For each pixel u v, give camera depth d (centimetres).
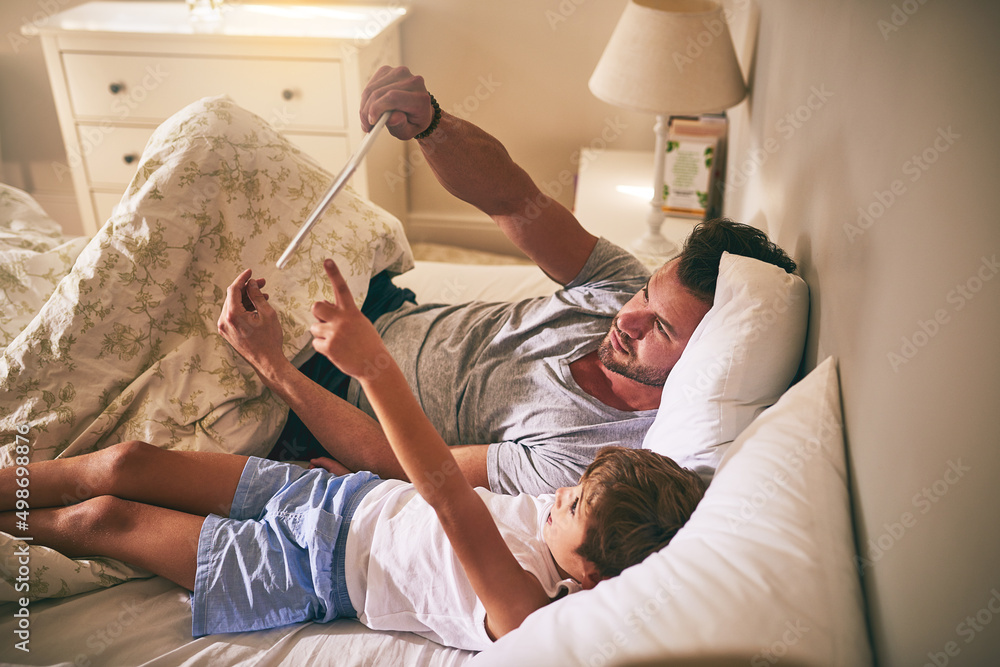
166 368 108
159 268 109
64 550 90
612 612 65
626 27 161
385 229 130
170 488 94
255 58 204
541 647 64
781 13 133
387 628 85
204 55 205
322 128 213
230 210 115
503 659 65
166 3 235
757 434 78
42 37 204
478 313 123
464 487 74
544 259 119
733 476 74
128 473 92
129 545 89
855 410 73
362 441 104
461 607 81
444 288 160
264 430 111
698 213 191
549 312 114
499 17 235
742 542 66
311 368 121
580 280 118
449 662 81
